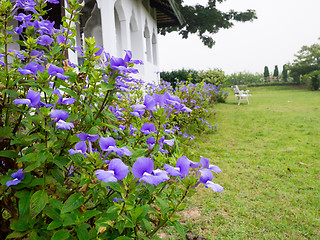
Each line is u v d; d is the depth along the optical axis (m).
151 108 1.43
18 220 1.29
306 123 8.69
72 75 1.52
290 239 2.73
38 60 1.71
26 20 1.71
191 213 3.16
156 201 1.47
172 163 1.42
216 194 3.66
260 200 3.54
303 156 5.36
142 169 1.10
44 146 1.35
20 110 1.52
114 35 6.32
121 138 2.19
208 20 19.69
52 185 1.46
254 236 2.77
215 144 6.37
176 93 6.57
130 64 1.45
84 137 1.32
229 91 27.77
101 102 1.69
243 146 6.21
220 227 2.89
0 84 1.50
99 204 1.49
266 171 4.59
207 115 9.86
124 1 7.33
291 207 3.37
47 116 1.30
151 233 1.42
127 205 1.19
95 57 1.51
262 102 15.94
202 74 18.66
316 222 3.01
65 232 1.22
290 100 16.17
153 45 12.77
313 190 3.85
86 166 1.28
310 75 23.09
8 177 1.33
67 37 1.73
